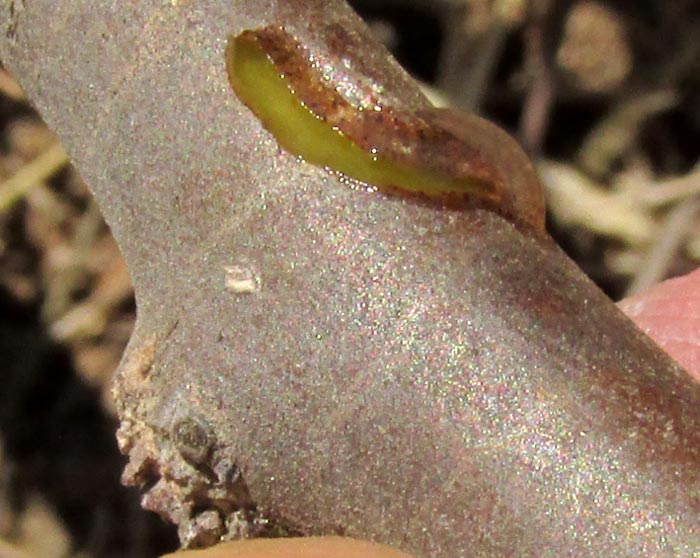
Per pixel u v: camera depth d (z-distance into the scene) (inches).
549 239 5.0
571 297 4.8
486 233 4.8
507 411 4.7
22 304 11.5
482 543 4.7
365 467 4.8
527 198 5.0
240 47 4.9
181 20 4.9
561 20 11.9
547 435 4.7
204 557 4.9
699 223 11.6
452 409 4.7
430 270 4.8
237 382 4.8
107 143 5.0
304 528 4.9
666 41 12.3
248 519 5.0
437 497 4.7
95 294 11.5
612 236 11.6
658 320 6.9
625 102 12.2
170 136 4.9
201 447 4.9
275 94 4.9
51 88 5.1
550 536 4.6
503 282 4.8
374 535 4.8
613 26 12.2
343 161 4.9
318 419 4.8
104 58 5.0
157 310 5.0
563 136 12.3
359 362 4.8
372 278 4.8
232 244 4.8
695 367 6.8
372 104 4.9
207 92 4.9
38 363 11.4
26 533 11.1
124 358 5.0
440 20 12.2
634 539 4.6
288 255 4.8
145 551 11.1
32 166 11.1
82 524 11.2
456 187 4.9
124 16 5.0
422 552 4.7
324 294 4.8
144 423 5.0
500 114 12.2
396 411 4.7
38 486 11.3
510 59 12.1
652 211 11.7
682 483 4.6
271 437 4.8
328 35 4.9
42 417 11.4
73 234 11.5
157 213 4.9
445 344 4.7
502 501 4.7
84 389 11.5
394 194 4.8
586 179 11.9
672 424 4.7
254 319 4.8
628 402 4.7
